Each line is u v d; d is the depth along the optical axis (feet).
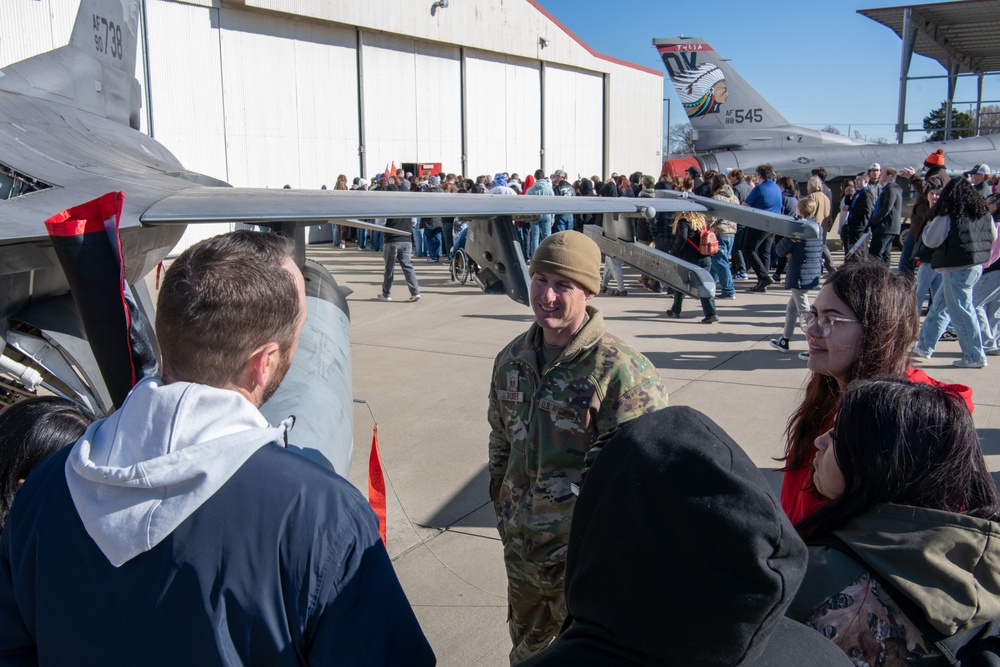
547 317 7.20
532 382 7.62
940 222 22.31
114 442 4.10
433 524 13.88
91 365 11.82
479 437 18.24
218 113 61.98
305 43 67.15
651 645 3.16
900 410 4.76
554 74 92.43
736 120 74.74
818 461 5.41
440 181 60.95
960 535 4.47
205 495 3.85
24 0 48.98
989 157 66.03
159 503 3.85
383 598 4.14
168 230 15.84
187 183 15.81
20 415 6.88
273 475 4.02
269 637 3.89
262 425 4.18
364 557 4.10
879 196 34.99
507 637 10.57
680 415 3.46
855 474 4.87
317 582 3.94
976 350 23.04
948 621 4.33
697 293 18.83
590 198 17.98
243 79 63.26
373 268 50.67
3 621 4.48
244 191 15.06
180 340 4.23
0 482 6.65
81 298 7.51
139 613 3.90
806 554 3.17
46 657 4.10
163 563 3.88
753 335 29.09
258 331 4.27
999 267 23.70
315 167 69.26
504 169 87.66
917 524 4.62
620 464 3.35
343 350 14.16
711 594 3.03
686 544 3.09
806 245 24.89
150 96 57.62
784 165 68.49
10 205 10.44
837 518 4.92
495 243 15.26
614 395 7.14
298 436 10.24
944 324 23.48
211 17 60.59
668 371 23.97
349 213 12.69
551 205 16.06
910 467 4.64
